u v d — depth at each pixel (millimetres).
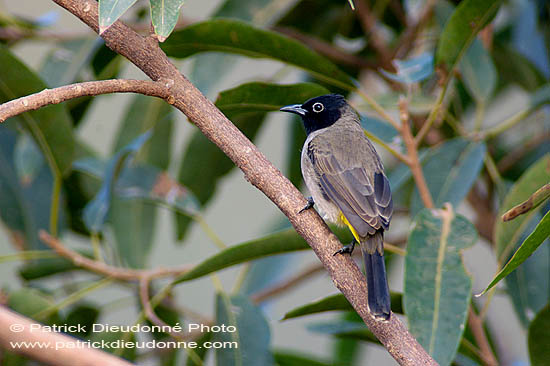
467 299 7445
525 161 12406
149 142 12086
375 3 12688
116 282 10828
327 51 12266
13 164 11633
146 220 11180
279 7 11055
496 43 12414
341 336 9703
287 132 12336
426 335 7281
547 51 12984
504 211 8680
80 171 11852
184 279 8688
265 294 11961
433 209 8148
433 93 11539
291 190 6520
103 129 13812
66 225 11805
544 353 8094
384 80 12234
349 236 8766
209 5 13336
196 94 6461
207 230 10781
